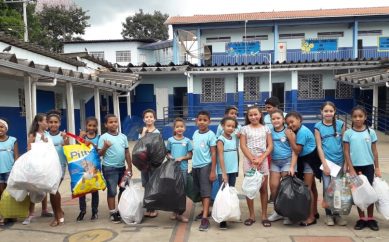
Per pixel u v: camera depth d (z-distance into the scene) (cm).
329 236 439
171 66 1928
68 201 630
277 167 496
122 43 3272
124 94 1798
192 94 1984
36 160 454
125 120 1700
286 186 464
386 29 2358
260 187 475
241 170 892
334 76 1888
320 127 486
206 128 504
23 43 1103
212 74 2053
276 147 492
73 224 502
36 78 882
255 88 2067
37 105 1212
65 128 1423
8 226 496
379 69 1789
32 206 515
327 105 480
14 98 1061
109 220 517
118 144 512
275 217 502
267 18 2309
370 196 446
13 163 513
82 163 485
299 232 455
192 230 470
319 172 494
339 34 2381
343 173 477
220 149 485
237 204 468
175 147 517
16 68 754
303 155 486
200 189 494
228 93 2067
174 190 473
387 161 994
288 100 2033
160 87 2080
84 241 436
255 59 2388
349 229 464
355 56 2305
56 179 468
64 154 495
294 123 479
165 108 2048
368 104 1833
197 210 566
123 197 498
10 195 497
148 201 474
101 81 1273
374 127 1641
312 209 483
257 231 461
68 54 1582
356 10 2420
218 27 2395
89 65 1667
